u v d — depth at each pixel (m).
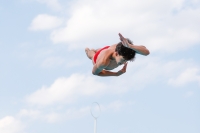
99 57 10.72
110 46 10.93
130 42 10.19
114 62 10.64
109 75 11.50
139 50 9.70
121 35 9.49
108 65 10.75
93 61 11.52
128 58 10.14
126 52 10.04
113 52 10.44
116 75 11.55
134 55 10.19
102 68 10.70
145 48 9.86
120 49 10.06
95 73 11.17
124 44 9.62
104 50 10.80
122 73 11.55
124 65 11.53
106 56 10.41
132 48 9.65
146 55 9.90
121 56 10.16
